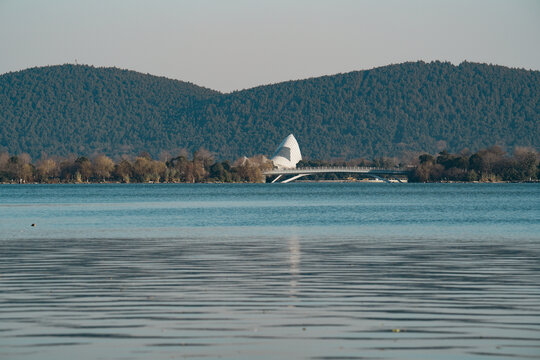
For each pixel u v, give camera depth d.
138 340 50.47
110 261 96.56
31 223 185.62
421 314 58.88
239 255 104.25
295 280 77.88
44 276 81.25
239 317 57.81
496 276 81.00
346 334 52.19
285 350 47.97
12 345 49.06
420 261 95.88
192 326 54.66
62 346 48.84
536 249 112.44
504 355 46.66
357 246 118.31
